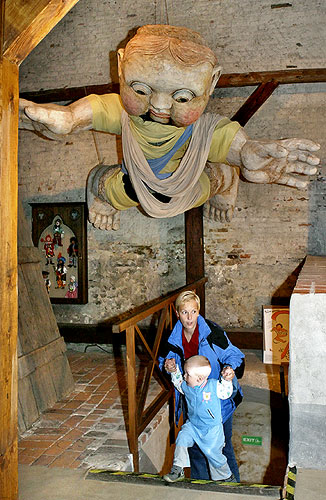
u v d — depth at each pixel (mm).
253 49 6027
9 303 2445
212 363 3410
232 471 3650
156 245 6473
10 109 2426
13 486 2508
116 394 4836
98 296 6668
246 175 4594
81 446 3658
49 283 6645
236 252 6258
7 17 2314
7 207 2418
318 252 6043
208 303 6383
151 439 4062
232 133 4480
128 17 6336
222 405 3475
